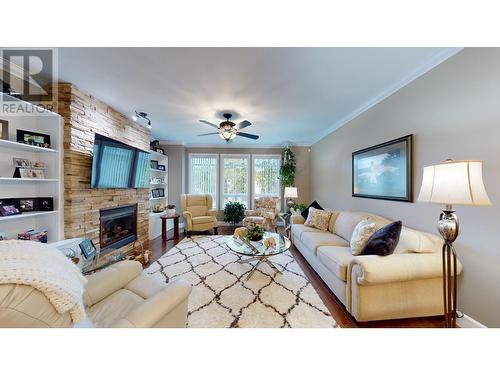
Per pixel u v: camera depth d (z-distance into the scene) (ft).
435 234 6.45
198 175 19.67
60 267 2.72
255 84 7.86
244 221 16.17
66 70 6.95
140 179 12.50
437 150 6.34
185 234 15.35
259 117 11.71
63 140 7.89
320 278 8.34
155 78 7.43
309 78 7.45
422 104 6.86
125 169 10.84
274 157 19.80
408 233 6.21
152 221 14.40
